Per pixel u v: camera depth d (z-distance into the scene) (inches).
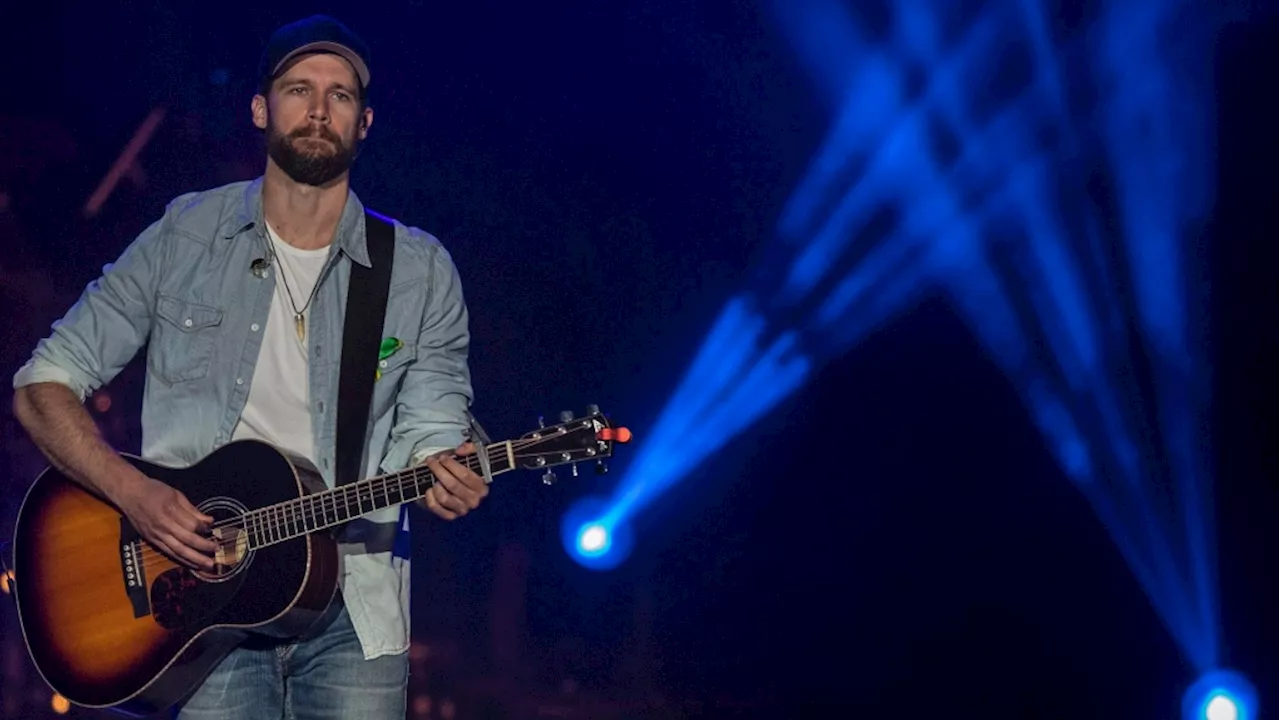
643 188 914.1
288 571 267.1
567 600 928.9
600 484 942.4
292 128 277.1
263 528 269.0
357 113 286.4
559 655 908.0
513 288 943.0
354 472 281.6
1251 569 724.0
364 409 282.8
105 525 279.1
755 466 923.4
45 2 726.5
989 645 857.5
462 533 962.1
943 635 874.8
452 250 928.9
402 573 287.3
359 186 888.9
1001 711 837.2
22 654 634.2
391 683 279.1
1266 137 706.8
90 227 764.0
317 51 282.2
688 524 930.7
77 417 274.2
